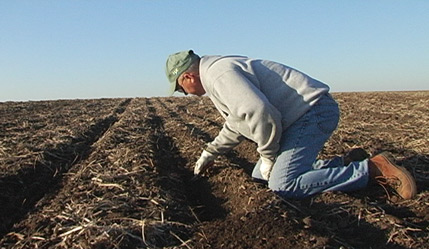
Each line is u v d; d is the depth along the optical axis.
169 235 3.38
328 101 3.96
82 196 4.30
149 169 5.38
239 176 4.73
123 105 21.84
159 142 8.23
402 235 3.24
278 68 3.94
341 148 6.35
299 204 3.89
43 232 3.47
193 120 12.04
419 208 3.80
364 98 22.16
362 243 3.24
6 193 4.67
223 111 4.00
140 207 3.92
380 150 6.16
